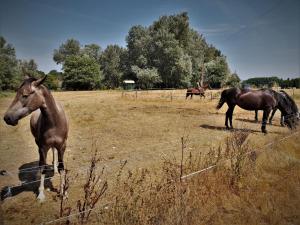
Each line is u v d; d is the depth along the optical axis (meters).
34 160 7.52
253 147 7.89
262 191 5.58
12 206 4.76
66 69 70.19
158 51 59.28
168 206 4.24
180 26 65.44
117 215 4.11
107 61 86.25
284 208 5.00
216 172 5.79
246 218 4.66
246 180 5.89
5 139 10.21
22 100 4.32
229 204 5.08
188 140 9.86
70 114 16.95
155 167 6.75
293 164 6.96
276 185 5.87
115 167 6.86
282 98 12.27
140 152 8.30
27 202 4.93
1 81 30.44
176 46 57.81
